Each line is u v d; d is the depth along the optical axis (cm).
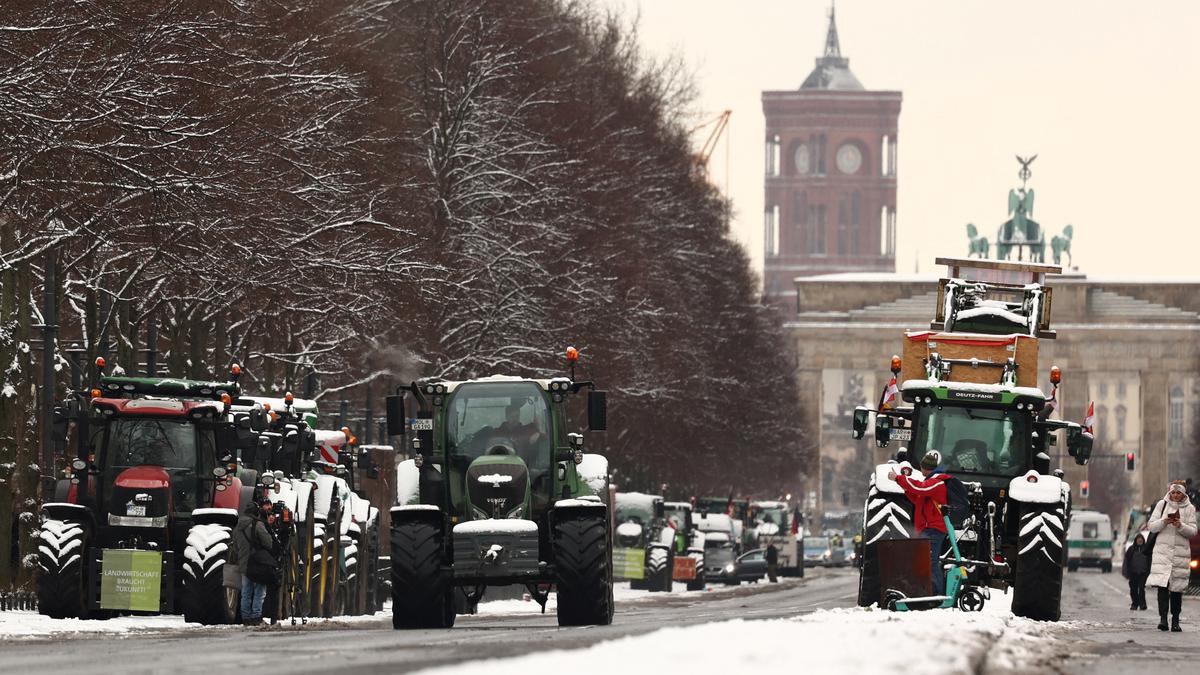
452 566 7756
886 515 7788
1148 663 5253
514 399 8131
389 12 17225
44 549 8075
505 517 7912
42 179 10019
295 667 4288
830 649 4028
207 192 10944
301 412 11194
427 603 7756
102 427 8500
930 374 9062
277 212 12294
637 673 3547
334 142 12756
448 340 16388
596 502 7912
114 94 10081
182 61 10581
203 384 8744
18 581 9994
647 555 18350
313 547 9488
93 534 8331
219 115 10956
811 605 13000
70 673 4262
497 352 16488
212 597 7950
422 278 14262
